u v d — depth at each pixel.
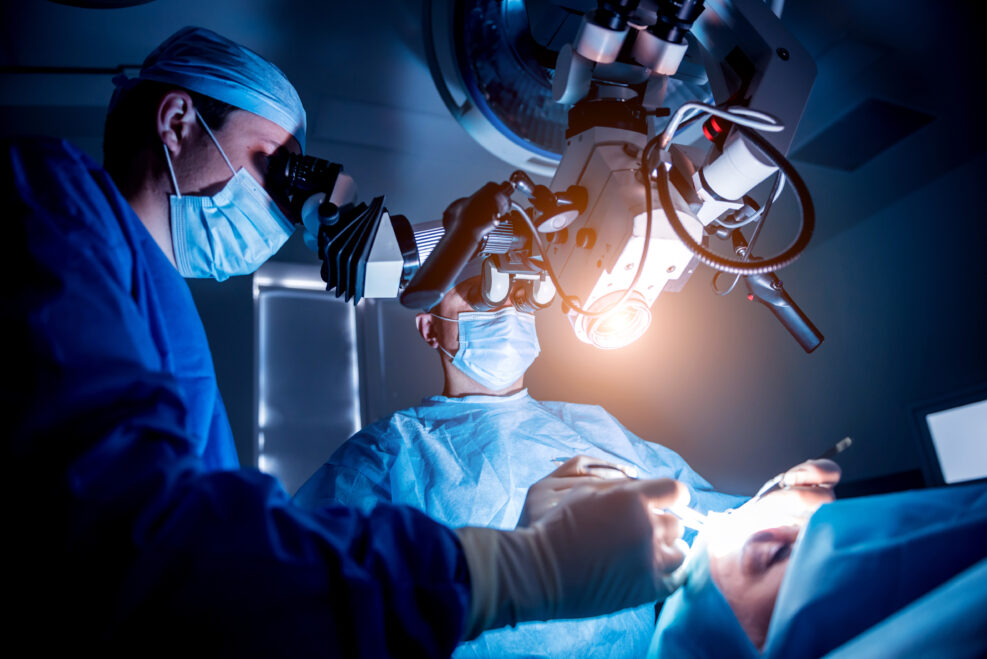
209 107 1.05
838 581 0.79
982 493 0.78
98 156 2.18
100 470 0.55
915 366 3.00
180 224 1.02
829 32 2.07
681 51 0.98
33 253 0.63
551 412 1.71
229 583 0.55
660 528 0.78
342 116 2.15
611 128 1.00
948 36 2.07
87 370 0.59
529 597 0.67
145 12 1.76
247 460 2.37
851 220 3.26
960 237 2.87
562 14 1.67
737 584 0.95
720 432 3.47
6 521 0.54
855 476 3.16
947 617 0.60
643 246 0.88
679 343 3.54
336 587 0.57
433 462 1.46
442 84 1.98
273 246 1.13
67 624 0.53
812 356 3.36
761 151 0.89
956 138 2.65
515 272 1.05
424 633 0.59
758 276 1.05
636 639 1.27
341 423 2.59
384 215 0.97
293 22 1.85
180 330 0.89
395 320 2.78
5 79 1.89
